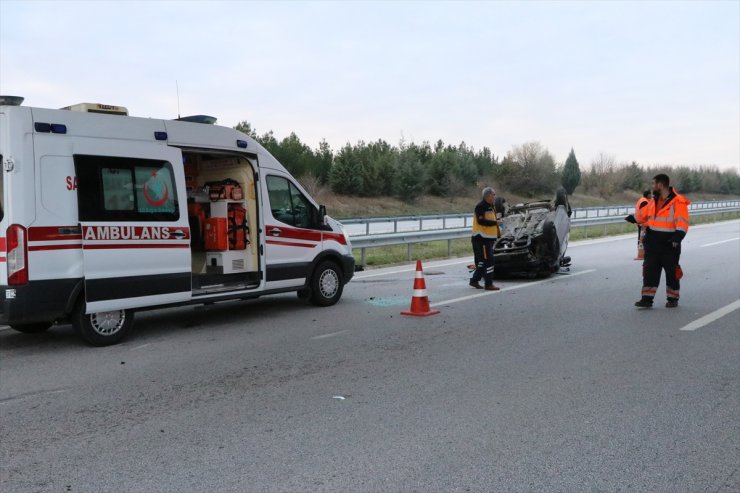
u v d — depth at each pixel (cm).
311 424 477
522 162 6519
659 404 511
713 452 415
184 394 559
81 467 406
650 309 946
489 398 532
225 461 412
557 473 386
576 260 1697
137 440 451
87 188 723
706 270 1402
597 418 480
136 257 762
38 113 691
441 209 5362
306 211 991
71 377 619
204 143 844
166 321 906
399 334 795
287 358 683
